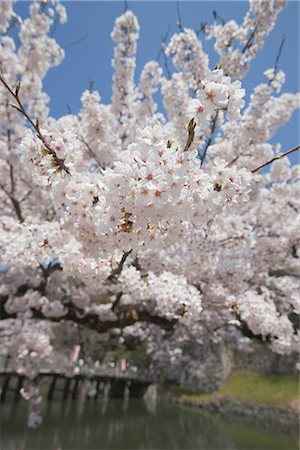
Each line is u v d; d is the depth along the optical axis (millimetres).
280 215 9688
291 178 9891
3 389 22375
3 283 9078
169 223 2295
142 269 6500
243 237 6852
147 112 9367
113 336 16500
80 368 25219
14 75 7188
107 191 2096
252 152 7625
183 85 7305
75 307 9117
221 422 22359
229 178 2379
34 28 7207
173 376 30156
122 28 8188
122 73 8617
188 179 2100
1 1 6148
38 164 2406
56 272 8891
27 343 8516
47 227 4055
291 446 16875
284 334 6746
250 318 6066
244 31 6898
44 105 8086
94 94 7344
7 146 7988
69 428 18531
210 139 5668
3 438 15039
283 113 7707
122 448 15656
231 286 7492
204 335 12547
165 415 24312
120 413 24469
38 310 9188
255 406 23062
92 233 2504
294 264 9203
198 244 6051
